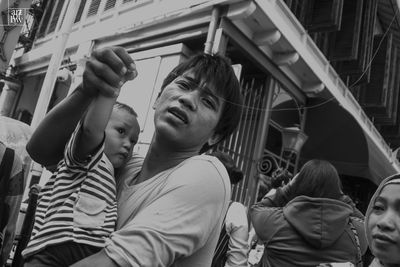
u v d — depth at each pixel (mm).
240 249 2625
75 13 5938
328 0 7344
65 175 980
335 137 7535
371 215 1202
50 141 1046
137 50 7004
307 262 1840
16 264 2227
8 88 11055
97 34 7766
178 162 1085
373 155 7758
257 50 6266
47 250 897
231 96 1112
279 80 6852
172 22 6309
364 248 2057
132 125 1253
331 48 8789
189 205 891
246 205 5973
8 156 2318
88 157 971
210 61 1110
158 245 826
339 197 2039
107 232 945
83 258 892
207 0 5633
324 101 7652
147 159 1129
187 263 954
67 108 1003
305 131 7727
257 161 6234
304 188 2012
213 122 1079
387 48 11656
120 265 799
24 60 10953
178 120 1029
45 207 1001
